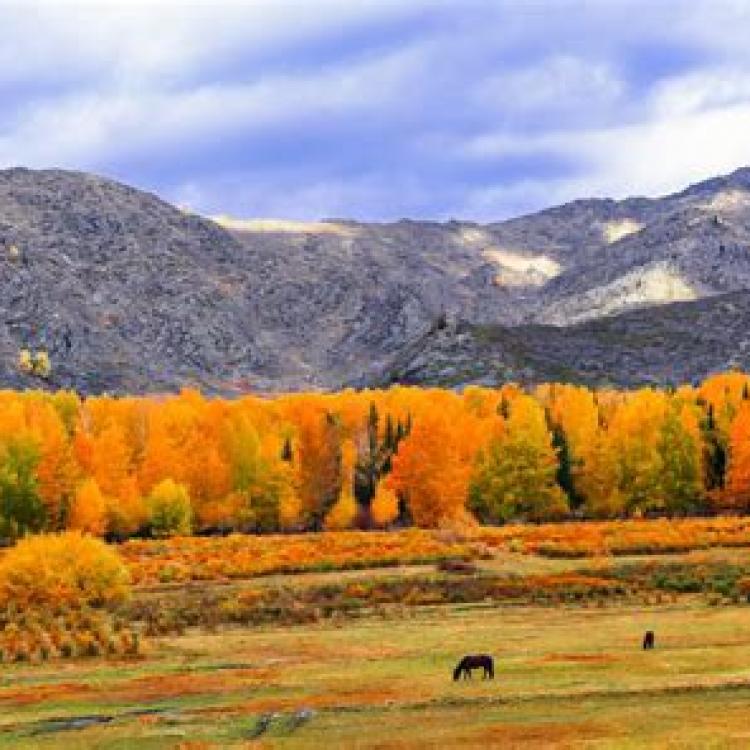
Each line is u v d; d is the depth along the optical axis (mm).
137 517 158625
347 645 79125
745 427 164500
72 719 56969
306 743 48281
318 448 185000
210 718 54906
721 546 125812
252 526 174750
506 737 46750
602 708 51656
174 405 190000
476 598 100188
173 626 91125
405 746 46531
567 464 176125
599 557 122312
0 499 152875
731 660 62781
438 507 161375
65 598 101188
